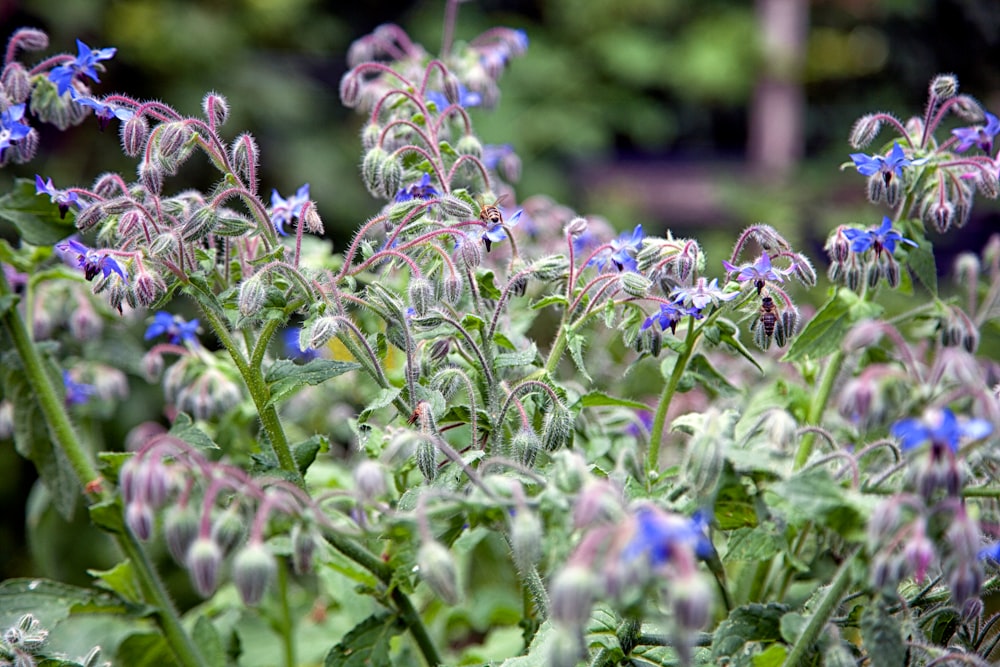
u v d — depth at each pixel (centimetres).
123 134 88
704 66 236
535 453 83
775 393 95
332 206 198
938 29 254
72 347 110
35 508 106
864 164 89
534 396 88
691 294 86
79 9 186
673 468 89
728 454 79
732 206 207
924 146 91
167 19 194
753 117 242
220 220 85
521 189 212
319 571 98
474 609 105
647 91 256
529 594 94
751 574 94
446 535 84
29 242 94
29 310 96
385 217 87
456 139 105
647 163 247
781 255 89
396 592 89
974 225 183
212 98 87
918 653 84
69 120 94
